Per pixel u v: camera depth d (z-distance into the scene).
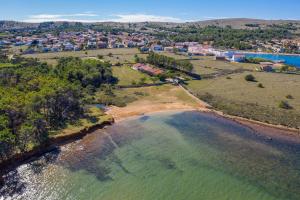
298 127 108.62
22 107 88.88
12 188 68.12
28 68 152.00
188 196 67.25
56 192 67.12
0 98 91.94
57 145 89.69
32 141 84.38
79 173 75.25
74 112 112.62
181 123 113.50
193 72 191.75
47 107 101.50
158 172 76.94
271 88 159.50
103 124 107.88
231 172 77.88
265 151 90.56
